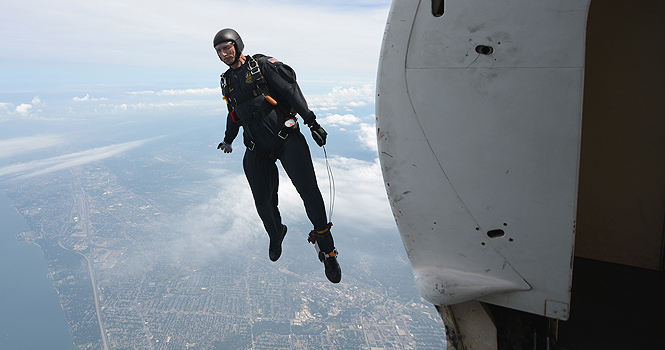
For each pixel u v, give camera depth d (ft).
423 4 3.29
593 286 5.70
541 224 3.42
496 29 3.06
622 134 5.80
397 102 3.64
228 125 7.32
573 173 3.14
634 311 5.03
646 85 5.43
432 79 3.41
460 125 3.42
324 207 6.88
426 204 3.87
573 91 2.94
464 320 4.83
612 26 5.44
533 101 3.09
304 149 6.55
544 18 2.89
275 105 6.41
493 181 3.46
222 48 6.17
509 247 3.63
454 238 3.88
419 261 4.23
